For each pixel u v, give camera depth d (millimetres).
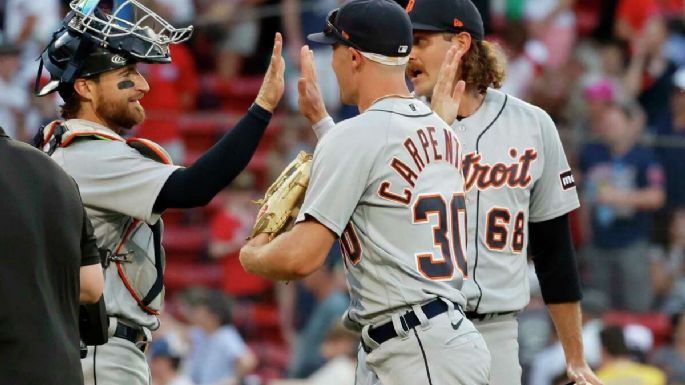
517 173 17875
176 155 39656
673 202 37969
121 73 17531
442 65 17250
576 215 38312
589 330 33375
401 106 16172
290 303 39250
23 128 37125
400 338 15914
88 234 15258
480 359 15914
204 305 35906
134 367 17641
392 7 16281
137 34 17391
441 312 15859
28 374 13820
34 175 14484
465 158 17797
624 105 38562
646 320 37094
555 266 18859
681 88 42750
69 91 17594
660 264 37781
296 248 15539
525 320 34719
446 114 17109
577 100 41688
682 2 47500
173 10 42938
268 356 38781
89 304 15766
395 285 15852
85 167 17094
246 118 17047
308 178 16453
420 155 15992
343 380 30703
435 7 17578
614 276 37688
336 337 31562
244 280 40094
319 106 17531
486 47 18000
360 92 16391
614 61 44062
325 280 36625
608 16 45812
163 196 16938
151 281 17891
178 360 33625
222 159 16891
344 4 16531
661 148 38312
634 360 33688
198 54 44469
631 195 37875
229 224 40250
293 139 40531
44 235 14320
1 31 41781
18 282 13953
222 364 35531
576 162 38531
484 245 17656
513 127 18062
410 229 15875
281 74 17125
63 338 14242
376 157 15766
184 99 42594
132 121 17812
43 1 40375
